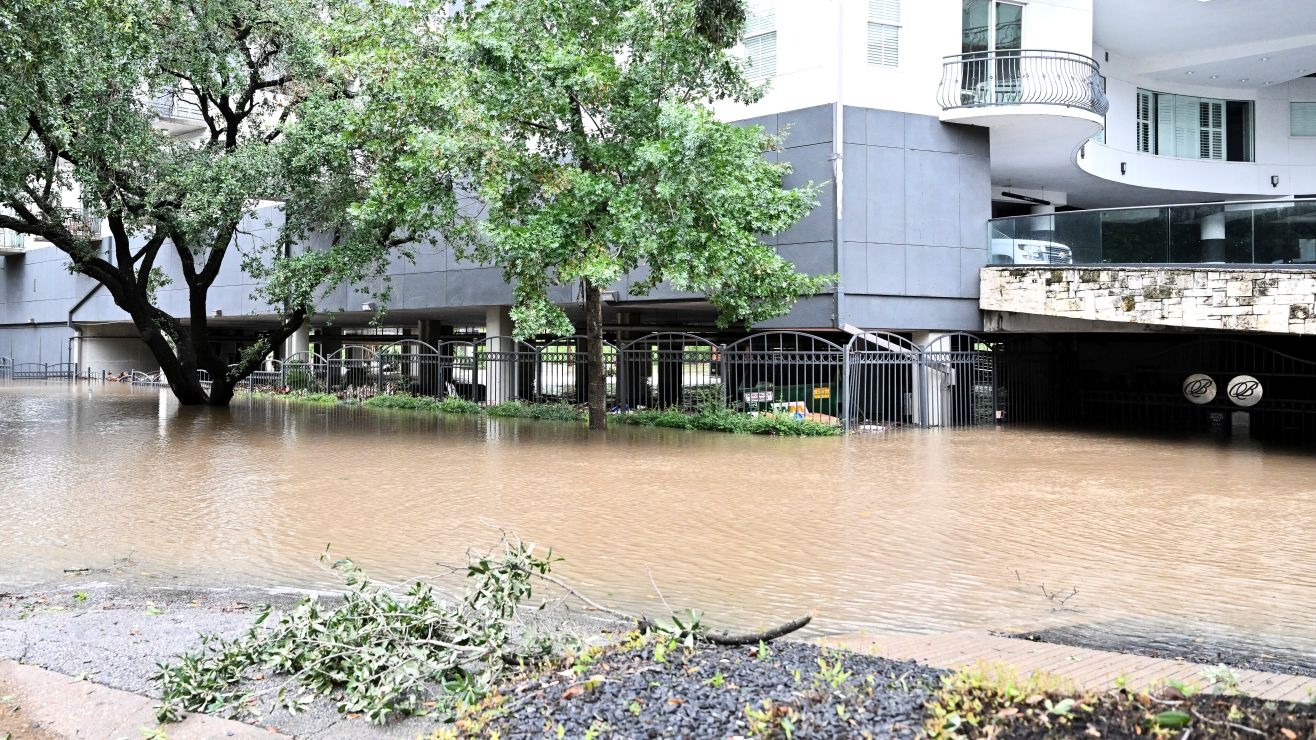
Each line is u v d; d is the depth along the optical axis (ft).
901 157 64.49
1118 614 19.77
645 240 48.26
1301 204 50.57
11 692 14.37
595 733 11.25
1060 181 84.43
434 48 54.19
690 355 79.25
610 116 51.55
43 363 138.41
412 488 36.76
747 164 53.72
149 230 72.79
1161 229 55.83
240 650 15.21
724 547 26.40
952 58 65.92
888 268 64.08
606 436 56.75
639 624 16.06
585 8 51.83
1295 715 11.02
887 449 50.49
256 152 60.95
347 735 12.89
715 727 11.23
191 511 31.76
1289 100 90.68
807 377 69.41
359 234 65.72
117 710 13.73
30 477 39.68
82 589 21.77
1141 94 86.94
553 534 28.09
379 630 15.08
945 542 27.12
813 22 63.93
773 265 53.47
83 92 53.26
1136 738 10.36
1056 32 69.77
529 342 82.33
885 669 13.33
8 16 41.78
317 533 28.17
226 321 120.26
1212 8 72.54
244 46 67.15
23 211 63.31
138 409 78.48
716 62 51.98
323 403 86.38
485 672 14.23
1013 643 16.79
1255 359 72.02
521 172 50.42
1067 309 59.62
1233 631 18.56
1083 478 40.09
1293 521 30.55
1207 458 47.60
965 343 67.67
